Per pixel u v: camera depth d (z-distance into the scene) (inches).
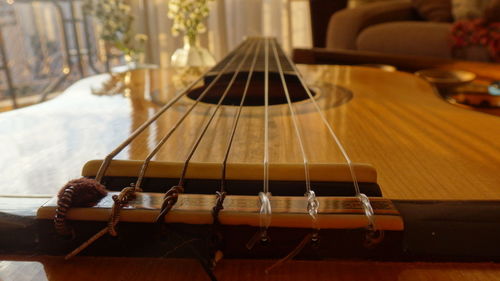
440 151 6.8
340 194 4.7
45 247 4.5
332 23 30.6
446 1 27.4
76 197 4.3
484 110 11.2
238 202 4.4
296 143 7.0
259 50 18.9
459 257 4.6
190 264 4.4
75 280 4.2
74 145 7.1
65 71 38.8
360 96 11.3
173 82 13.4
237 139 7.1
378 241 4.2
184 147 6.7
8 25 38.8
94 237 4.2
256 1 39.6
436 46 24.1
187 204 4.3
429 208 4.8
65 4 41.4
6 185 5.7
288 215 4.2
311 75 15.0
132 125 8.2
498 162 6.4
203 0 24.7
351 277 4.3
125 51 30.8
